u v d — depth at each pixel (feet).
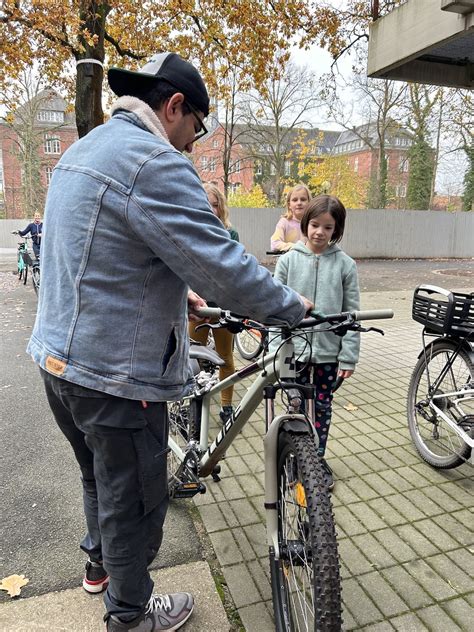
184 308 5.04
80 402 4.62
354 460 10.20
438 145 86.33
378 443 10.94
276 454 5.70
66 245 4.44
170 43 33.37
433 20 14.28
